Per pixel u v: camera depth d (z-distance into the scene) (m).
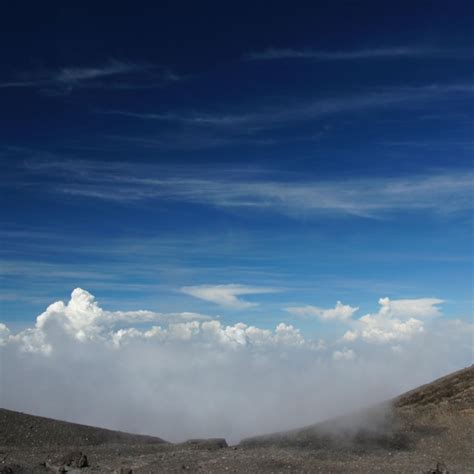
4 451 66.56
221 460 58.66
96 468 57.59
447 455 61.88
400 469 53.53
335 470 53.38
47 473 54.75
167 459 61.09
